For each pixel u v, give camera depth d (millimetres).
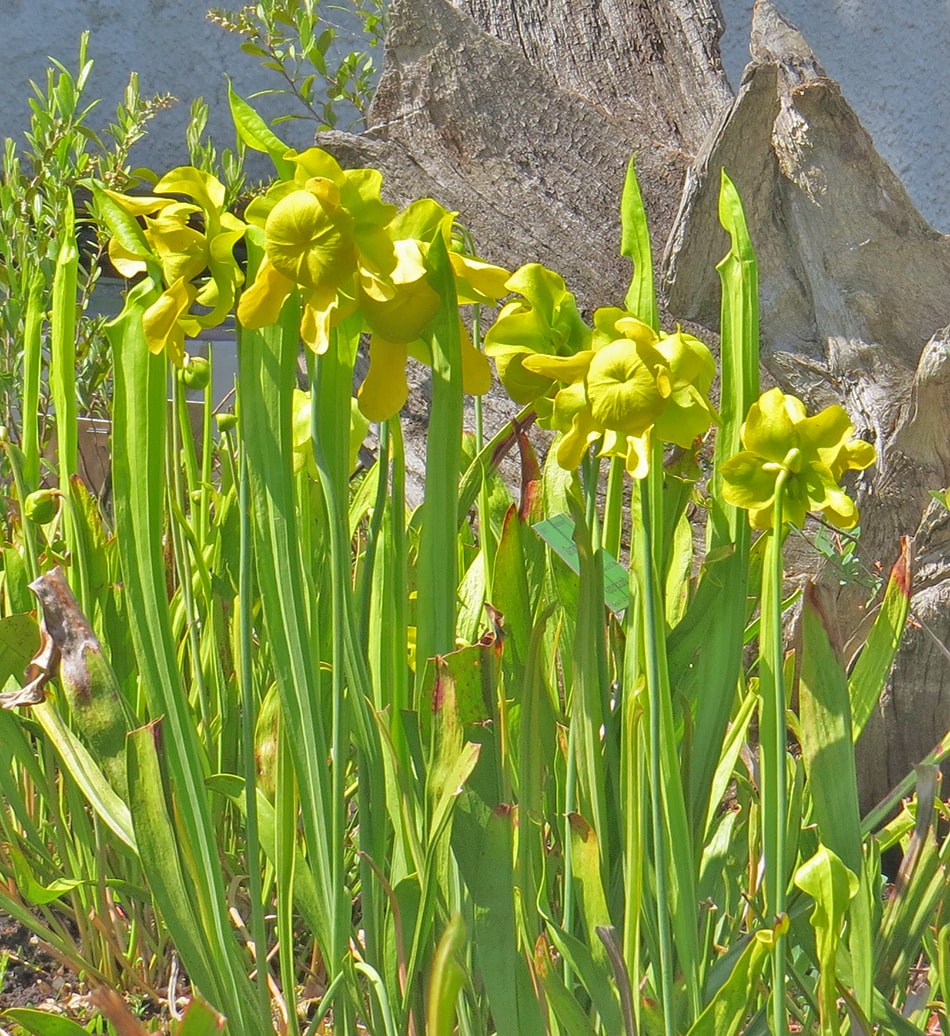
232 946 2453
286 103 9195
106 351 5180
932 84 9688
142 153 9094
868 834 2533
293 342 2357
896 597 2490
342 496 2379
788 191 4480
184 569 2697
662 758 2387
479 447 2752
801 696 2414
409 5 5449
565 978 2467
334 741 2395
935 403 3547
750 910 2580
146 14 8977
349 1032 2496
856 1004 2371
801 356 4441
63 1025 2418
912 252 4375
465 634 2658
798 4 9586
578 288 5262
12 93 8906
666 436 2318
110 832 2742
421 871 2432
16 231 4695
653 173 5449
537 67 5863
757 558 2547
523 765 2408
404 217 2332
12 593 2779
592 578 2381
